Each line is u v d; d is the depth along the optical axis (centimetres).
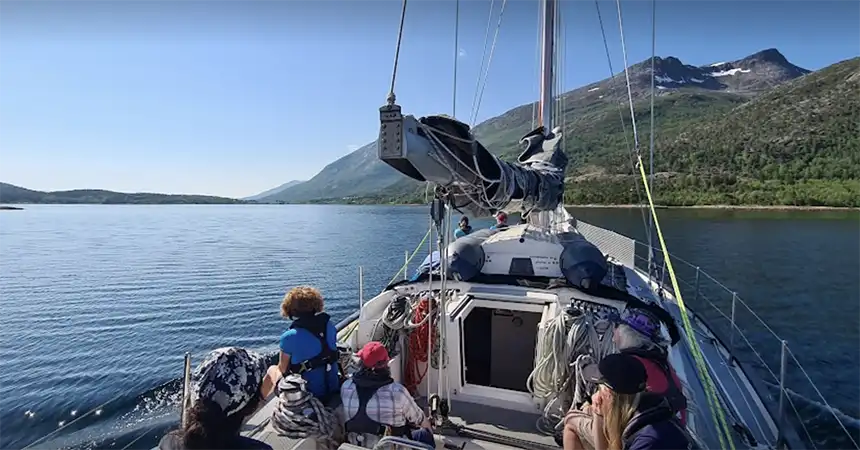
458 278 470
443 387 406
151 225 8094
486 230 594
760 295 1836
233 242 4706
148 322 1719
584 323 364
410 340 416
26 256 3706
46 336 1566
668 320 406
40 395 1132
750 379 481
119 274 2769
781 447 372
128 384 1191
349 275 2598
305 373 305
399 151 204
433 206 291
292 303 315
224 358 190
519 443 348
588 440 267
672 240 3328
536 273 478
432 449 237
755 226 4216
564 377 366
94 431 962
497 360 493
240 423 187
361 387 287
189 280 2538
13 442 938
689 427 340
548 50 675
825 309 1639
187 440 179
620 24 743
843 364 1128
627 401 209
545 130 589
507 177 279
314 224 7575
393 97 210
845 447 768
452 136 229
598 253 449
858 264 2478
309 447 284
